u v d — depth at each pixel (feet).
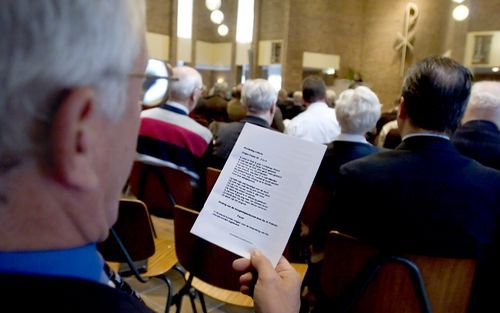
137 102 1.23
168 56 40.73
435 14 35.24
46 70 0.95
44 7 0.94
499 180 3.81
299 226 6.10
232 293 5.25
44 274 1.08
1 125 0.97
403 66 36.91
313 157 2.49
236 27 43.52
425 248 3.83
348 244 4.11
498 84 5.92
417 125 4.02
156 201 7.18
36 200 1.07
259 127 2.70
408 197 3.83
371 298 4.19
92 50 1.00
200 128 7.21
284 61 38.50
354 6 39.27
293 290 2.25
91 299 1.08
